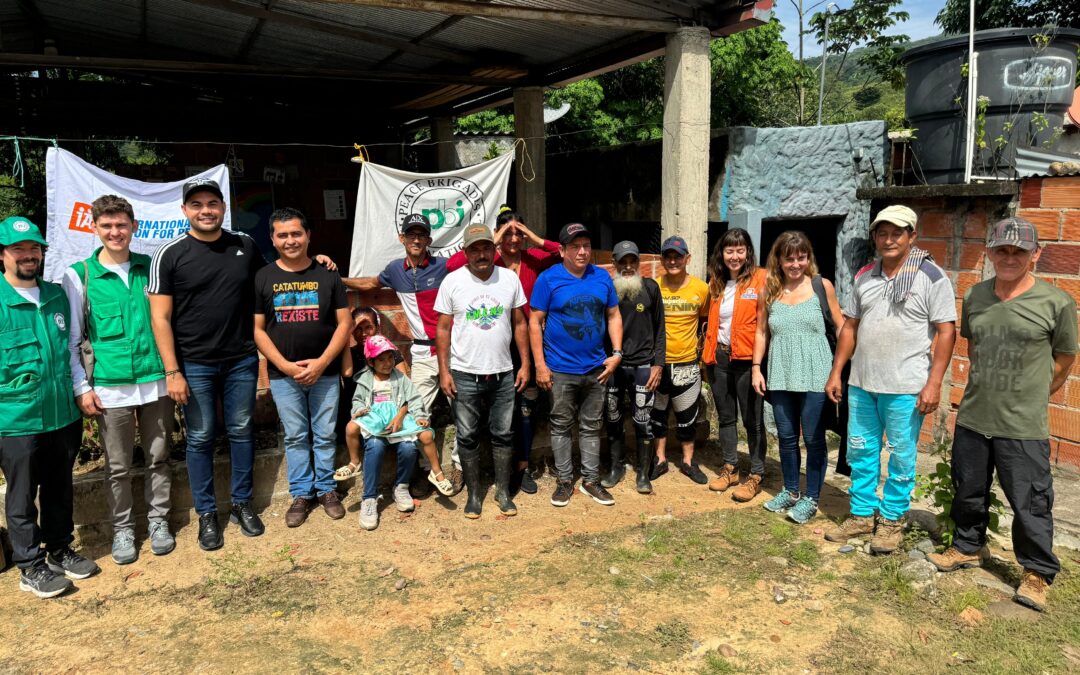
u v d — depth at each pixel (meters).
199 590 3.81
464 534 4.45
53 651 3.30
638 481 5.12
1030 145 6.09
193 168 9.78
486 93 9.43
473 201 5.87
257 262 4.29
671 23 5.92
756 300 4.83
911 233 3.85
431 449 4.71
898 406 3.92
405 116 10.97
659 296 4.93
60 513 3.89
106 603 3.69
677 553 4.18
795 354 4.42
